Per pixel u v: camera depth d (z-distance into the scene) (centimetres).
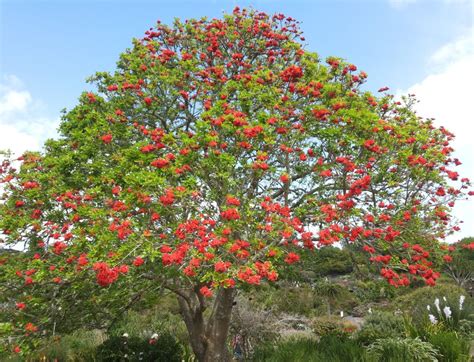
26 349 816
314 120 917
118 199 870
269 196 850
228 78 1177
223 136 883
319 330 1700
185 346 1341
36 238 945
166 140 874
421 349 864
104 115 1076
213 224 762
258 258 777
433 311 1244
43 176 955
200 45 1289
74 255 805
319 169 892
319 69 1022
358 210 841
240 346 1407
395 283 826
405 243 865
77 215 859
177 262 678
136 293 988
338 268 2961
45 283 834
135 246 725
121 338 1292
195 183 791
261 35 1291
